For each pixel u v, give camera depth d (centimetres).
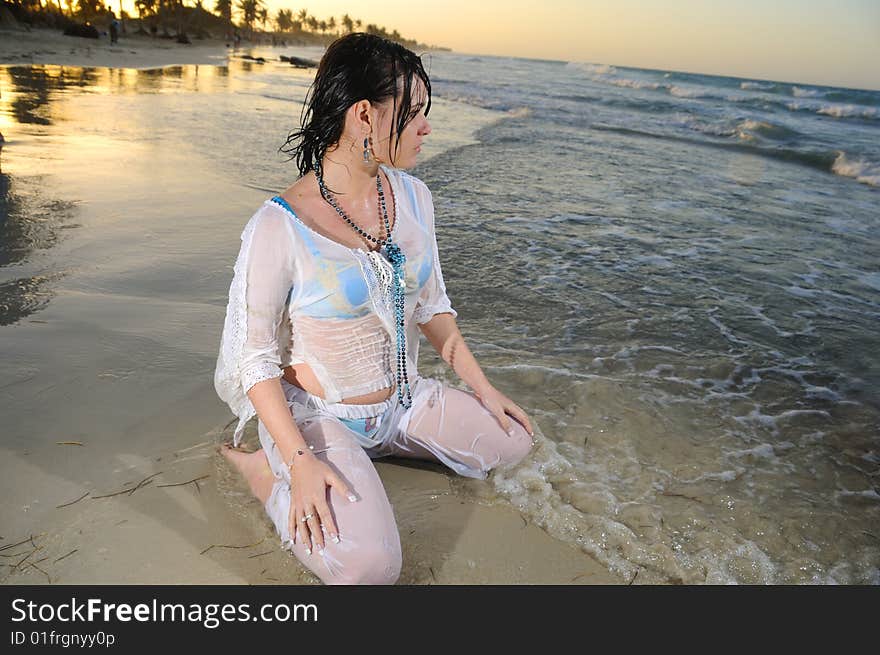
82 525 211
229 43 10756
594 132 1572
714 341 405
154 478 236
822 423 316
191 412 278
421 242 216
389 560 186
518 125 1623
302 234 191
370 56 182
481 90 2888
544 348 378
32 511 215
